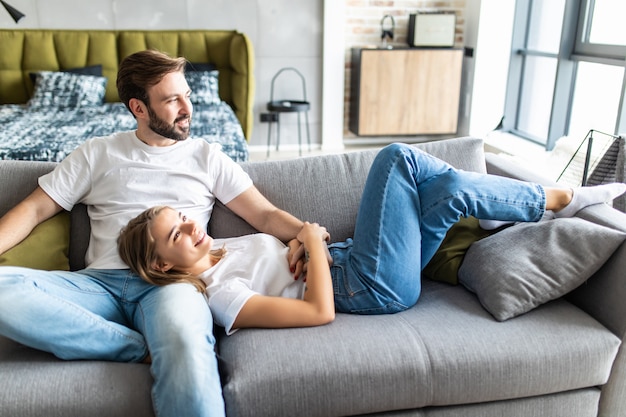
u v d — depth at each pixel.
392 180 1.48
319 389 1.22
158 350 1.17
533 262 1.42
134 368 1.23
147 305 1.32
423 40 4.65
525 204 1.49
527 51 4.38
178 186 1.63
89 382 1.17
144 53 1.56
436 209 1.47
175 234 1.38
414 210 1.49
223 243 1.59
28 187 1.68
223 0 4.61
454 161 1.87
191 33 4.50
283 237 1.62
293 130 5.03
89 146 1.64
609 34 3.45
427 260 1.55
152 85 1.53
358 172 1.83
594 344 1.32
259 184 1.78
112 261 1.47
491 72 4.69
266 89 4.88
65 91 4.07
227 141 3.01
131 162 1.62
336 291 1.49
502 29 4.59
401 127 4.78
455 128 4.82
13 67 4.33
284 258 1.53
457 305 1.47
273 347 1.27
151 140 1.65
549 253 1.42
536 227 1.49
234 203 1.69
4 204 1.66
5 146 2.70
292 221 1.62
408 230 1.46
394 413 1.31
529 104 4.51
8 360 1.24
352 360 1.25
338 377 1.23
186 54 4.53
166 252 1.37
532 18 4.39
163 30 4.53
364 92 4.65
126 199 1.60
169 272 1.41
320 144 5.13
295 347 1.27
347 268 1.51
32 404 1.13
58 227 1.60
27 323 1.18
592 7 3.60
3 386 1.15
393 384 1.25
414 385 1.26
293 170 1.81
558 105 3.87
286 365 1.23
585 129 3.74
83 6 4.47
